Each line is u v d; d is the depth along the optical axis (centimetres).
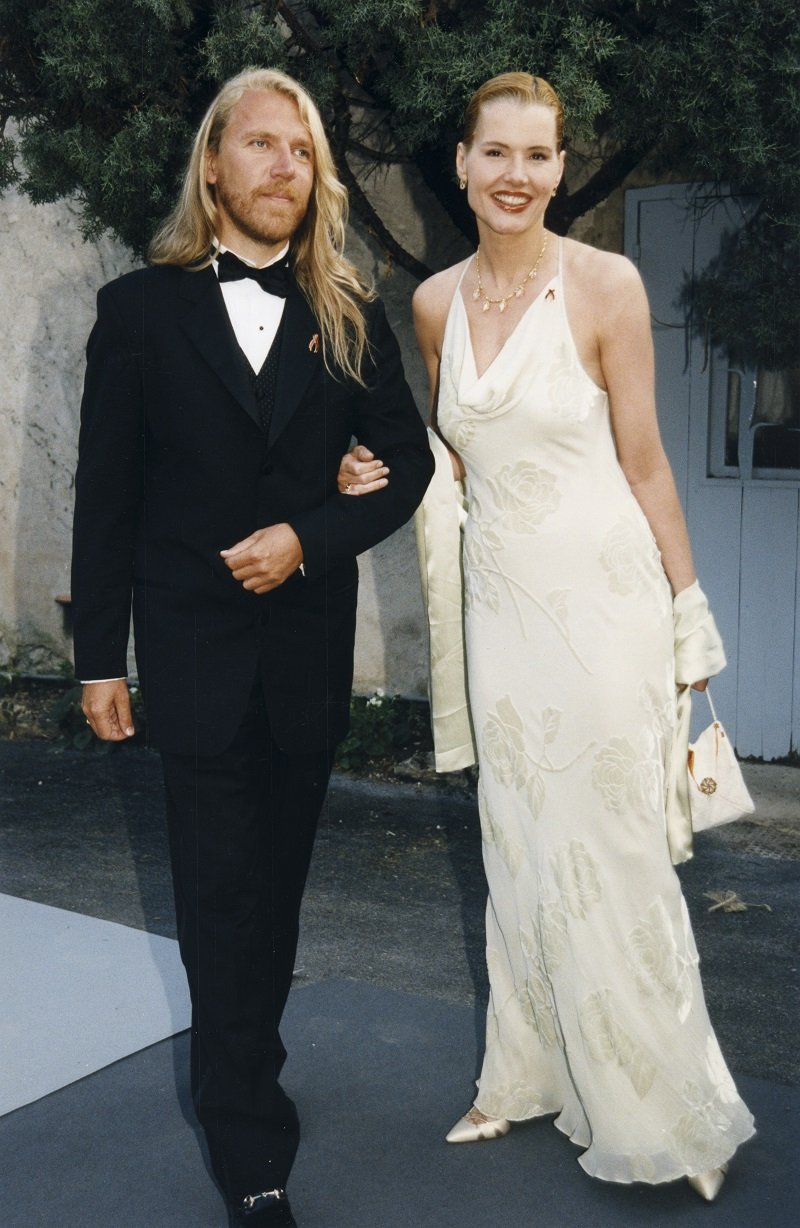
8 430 755
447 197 563
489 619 278
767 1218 261
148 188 484
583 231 596
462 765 305
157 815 564
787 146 448
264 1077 259
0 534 771
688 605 280
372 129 573
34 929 423
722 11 418
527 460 269
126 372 252
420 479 274
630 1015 268
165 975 385
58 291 725
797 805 543
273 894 274
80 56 461
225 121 251
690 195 564
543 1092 293
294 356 256
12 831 541
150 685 260
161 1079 321
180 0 462
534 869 278
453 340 277
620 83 447
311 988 371
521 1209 265
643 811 268
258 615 260
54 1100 311
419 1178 277
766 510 576
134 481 258
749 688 591
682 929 274
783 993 375
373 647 656
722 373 578
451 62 427
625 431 271
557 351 265
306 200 255
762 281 508
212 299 252
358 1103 307
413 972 392
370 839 521
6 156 537
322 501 265
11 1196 273
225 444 253
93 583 259
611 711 266
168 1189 275
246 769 259
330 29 462
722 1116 272
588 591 267
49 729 706
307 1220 262
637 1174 267
